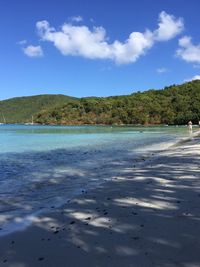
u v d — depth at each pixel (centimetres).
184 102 13950
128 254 538
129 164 1723
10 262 538
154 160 1780
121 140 3856
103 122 15375
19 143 3453
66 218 753
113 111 15512
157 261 509
